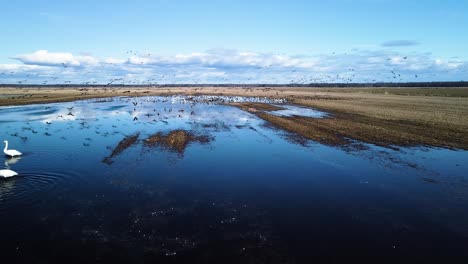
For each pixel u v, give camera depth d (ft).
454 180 66.54
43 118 146.41
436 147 91.86
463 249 41.29
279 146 94.99
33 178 63.16
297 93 385.70
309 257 38.91
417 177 68.23
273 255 39.17
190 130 118.21
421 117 144.36
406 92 383.24
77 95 301.84
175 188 60.44
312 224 47.42
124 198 54.90
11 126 123.13
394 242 42.73
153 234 43.47
